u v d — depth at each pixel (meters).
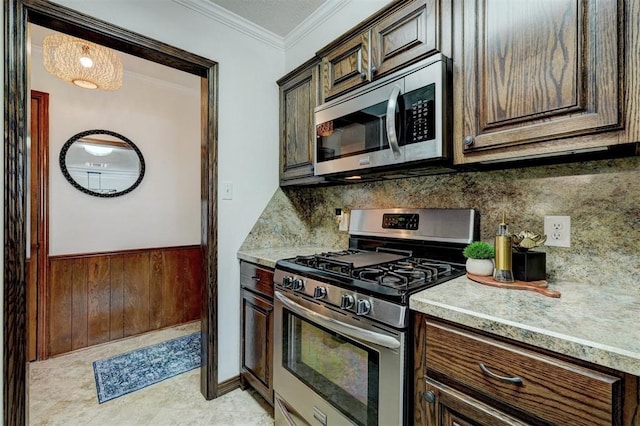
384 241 1.79
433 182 1.63
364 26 1.51
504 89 1.05
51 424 1.67
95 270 2.65
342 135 1.59
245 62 2.09
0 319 1.28
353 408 1.17
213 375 1.92
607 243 1.08
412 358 0.99
